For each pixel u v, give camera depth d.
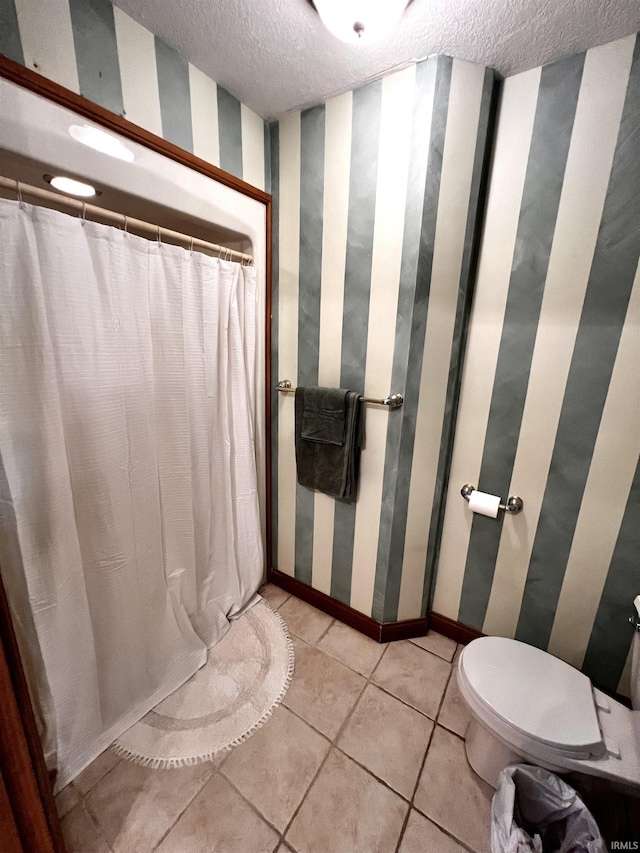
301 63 1.14
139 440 1.21
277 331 1.65
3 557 0.92
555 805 0.94
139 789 1.06
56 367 0.95
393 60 1.10
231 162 1.37
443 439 1.45
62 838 0.88
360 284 1.36
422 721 1.28
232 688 1.37
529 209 1.19
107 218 1.05
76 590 1.03
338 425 1.45
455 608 1.63
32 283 0.87
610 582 1.26
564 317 1.19
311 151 1.38
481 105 1.13
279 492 1.84
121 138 1.03
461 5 0.90
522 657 1.20
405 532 1.50
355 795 1.06
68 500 0.99
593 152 1.06
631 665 1.20
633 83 0.98
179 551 1.44
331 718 1.28
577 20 0.92
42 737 1.03
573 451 1.25
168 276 1.21
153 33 1.05
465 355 1.40
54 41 0.88
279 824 0.99
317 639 1.62
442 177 1.16
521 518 1.39
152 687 1.33
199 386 1.39
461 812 1.03
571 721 1.00
